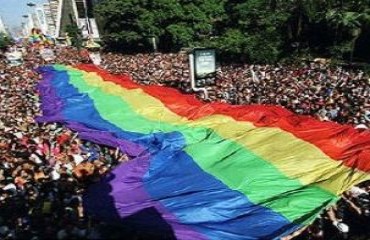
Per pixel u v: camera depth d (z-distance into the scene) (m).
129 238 11.48
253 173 13.91
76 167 16.77
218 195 13.02
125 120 23.45
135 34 67.38
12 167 16.53
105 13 69.38
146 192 13.84
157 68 43.84
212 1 63.12
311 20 44.59
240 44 47.00
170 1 63.03
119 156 19.02
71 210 13.07
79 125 23.75
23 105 29.64
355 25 41.88
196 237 10.94
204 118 20.28
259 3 47.53
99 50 74.69
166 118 22.53
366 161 13.23
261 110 19.16
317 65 38.56
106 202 12.97
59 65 49.53
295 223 11.31
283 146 15.27
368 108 20.81
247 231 11.26
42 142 20.31
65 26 100.75
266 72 35.09
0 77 43.38
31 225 12.57
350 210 12.59
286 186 13.30
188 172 15.02
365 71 34.47
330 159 14.10
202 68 28.62
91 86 32.66
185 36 62.28
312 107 21.97
